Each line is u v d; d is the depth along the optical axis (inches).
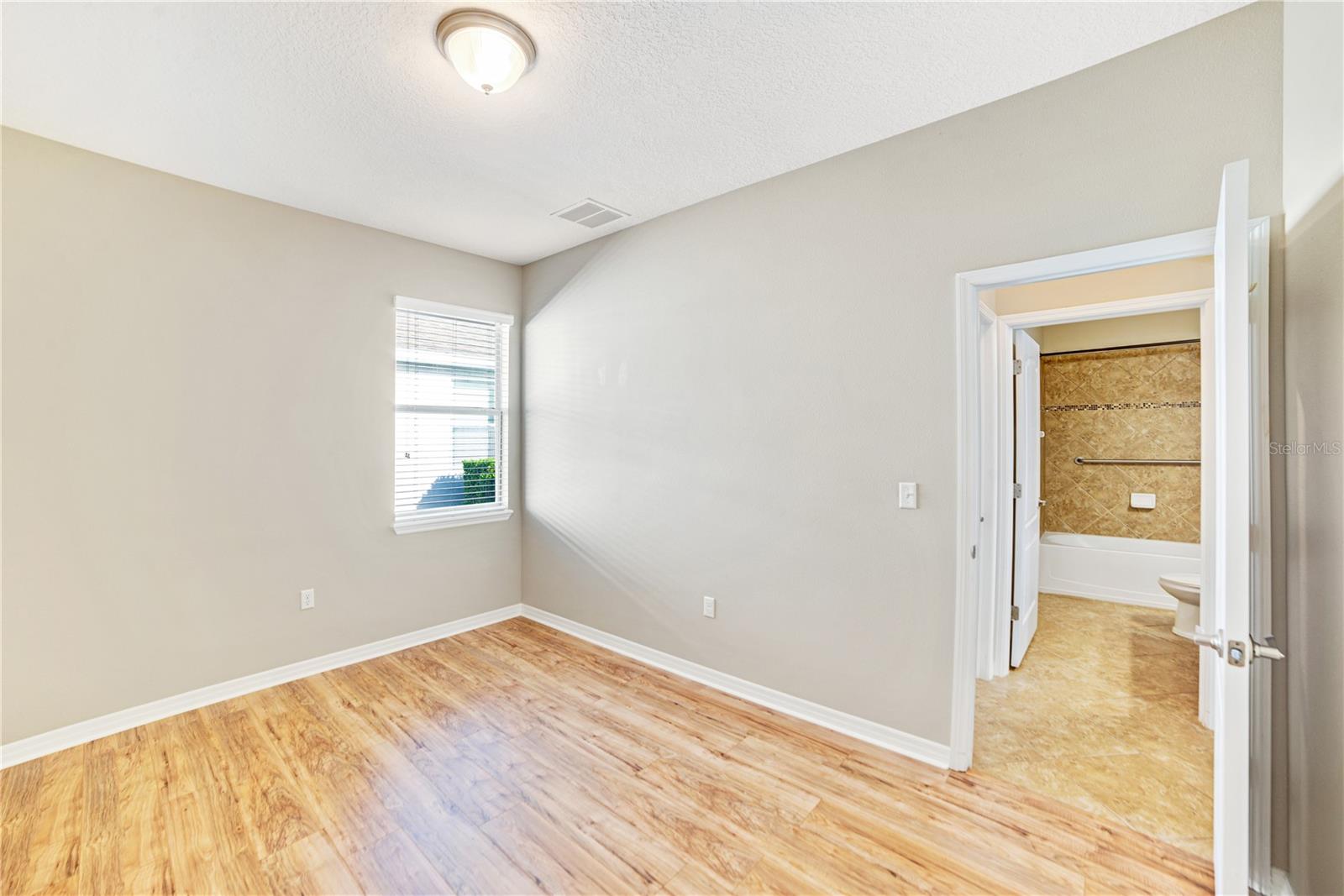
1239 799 52.7
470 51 69.0
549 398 156.5
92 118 87.6
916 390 91.6
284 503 120.3
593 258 143.3
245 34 69.1
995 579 120.6
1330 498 55.8
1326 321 56.1
